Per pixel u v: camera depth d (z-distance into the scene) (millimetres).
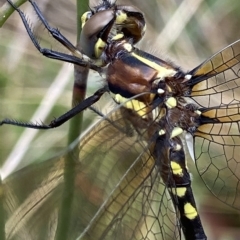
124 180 352
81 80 356
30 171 341
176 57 415
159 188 360
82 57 359
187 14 415
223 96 368
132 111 359
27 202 341
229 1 426
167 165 362
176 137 364
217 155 371
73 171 344
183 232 368
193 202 367
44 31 374
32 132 388
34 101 403
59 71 401
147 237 356
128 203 353
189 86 366
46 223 343
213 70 366
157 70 363
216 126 368
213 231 402
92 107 360
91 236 346
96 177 348
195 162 370
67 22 415
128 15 362
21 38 407
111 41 362
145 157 357
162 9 419
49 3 414
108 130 353
